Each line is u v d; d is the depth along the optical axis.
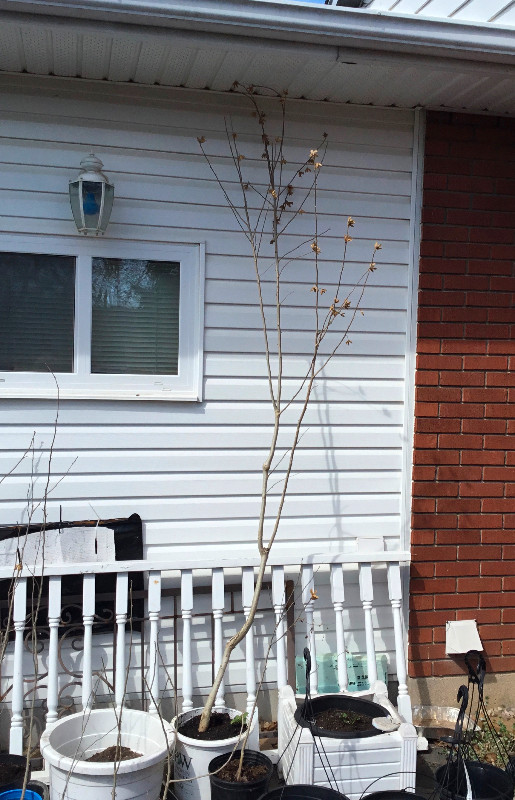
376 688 3.84
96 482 4.02
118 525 4.02
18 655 3.60
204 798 3.39
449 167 4.37
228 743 3.41
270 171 4.09
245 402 4.20
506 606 4.47
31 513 3.89
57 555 3.92
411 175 4.36
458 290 4.39
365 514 4.36
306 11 3.35
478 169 4.41
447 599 4.40
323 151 4.26
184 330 4.11
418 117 4.33
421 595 4.36
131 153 4.00
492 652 4.45
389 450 4.39
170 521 4.12
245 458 4.21
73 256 3.96
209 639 4.14
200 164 4.09
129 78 3.91
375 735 3.40
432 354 4.36
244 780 3.24
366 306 4.34
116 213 3.99
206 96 4.09
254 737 3.63
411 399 4.38
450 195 4.37
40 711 3.90
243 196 4.15
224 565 3.88
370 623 4.07
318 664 4.21
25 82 3.85
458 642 4.35
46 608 3.92
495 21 4.01
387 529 4.39
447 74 3.80
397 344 4.38
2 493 3.90
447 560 4.40
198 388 4.11
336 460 4.32
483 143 4.41
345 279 4.31
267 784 3.29
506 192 4.44
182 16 3.26
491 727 3.80
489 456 4.44
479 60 3.66
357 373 4.33
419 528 4.36
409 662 4.35
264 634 4.21
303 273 4.26
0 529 3.87
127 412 4.05
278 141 4.19
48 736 3.25
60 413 3.97
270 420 4.23
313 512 4.29
